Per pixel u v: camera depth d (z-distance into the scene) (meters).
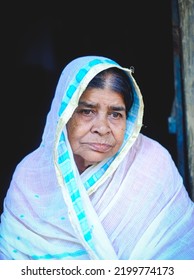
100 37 5.04
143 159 1.73
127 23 4.66
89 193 1.67
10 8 5.67
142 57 4.55
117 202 1.69
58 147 1.60
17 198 1.79
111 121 1.58
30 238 1.76
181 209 1.75
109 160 1.69
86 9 5.16
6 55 5.60
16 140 4.64
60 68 5.49
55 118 1.65
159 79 4.36
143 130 3.99
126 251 1.70
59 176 1.57
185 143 2.11
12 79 5.39
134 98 1.65
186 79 2.03
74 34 5.37
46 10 5.56
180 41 2.03
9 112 4.97
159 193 1.72
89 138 1.58
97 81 1.54
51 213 1.74
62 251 1.73
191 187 2.10
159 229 1.71
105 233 1.63
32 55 5.66
